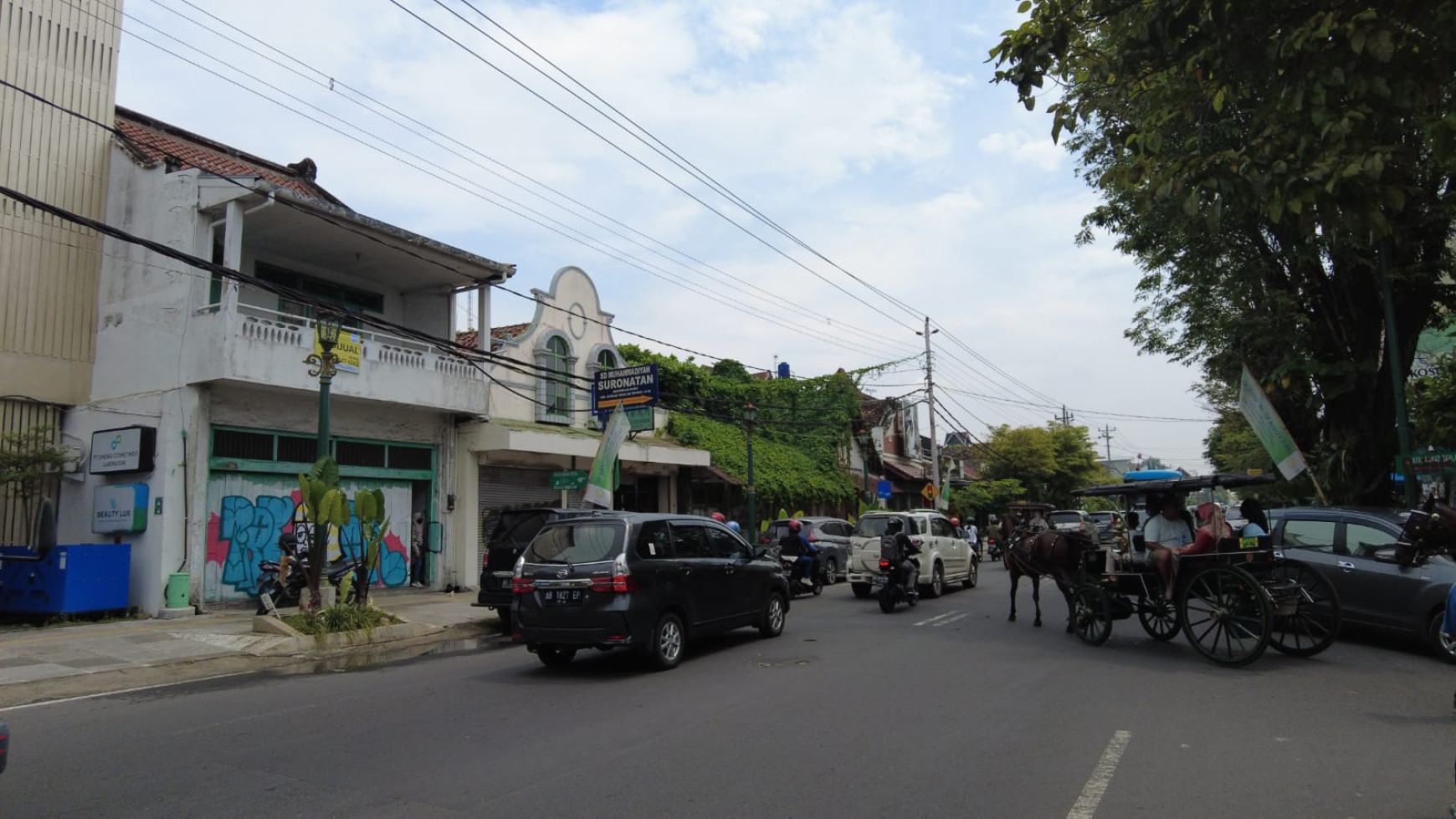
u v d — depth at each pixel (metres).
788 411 32.38
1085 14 8.09
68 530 15.80
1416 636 9.97
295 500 16.48
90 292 16.59
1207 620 9.96
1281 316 15.22
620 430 17.69
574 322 22.86
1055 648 11.07
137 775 6.00
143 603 14.48
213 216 15.63
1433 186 12.55
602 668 10.15
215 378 14.53
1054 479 48.53
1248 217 13.88
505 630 14.04
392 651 12.05
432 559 18.81
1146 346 18.88
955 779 5.70
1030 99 8.34
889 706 7.81
